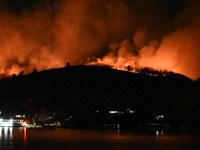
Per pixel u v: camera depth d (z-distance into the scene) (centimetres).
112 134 18050
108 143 13612
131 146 12756
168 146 12875
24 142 13650
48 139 14988
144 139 15425
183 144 13500
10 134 17375
